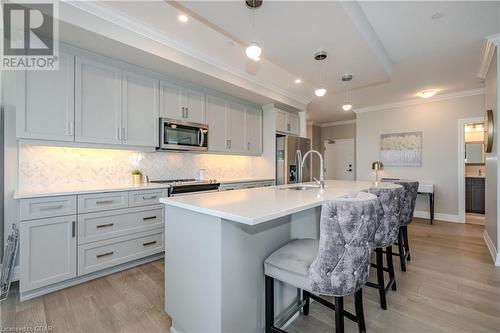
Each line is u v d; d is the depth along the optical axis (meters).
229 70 3.34
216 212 1.26
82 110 2.45
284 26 2.21
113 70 2.67
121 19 2.23
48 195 2.07
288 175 4.52
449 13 2.31
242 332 1.40
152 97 2.99
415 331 1.64
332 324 1.73
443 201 4.86
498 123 2.74
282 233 1.74
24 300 1.98
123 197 2.55
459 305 1.95
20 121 2.12
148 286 2.22
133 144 2.83
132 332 1.63
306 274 1.30
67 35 2.18
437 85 4.27
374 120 5.72
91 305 1.92
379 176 5.62
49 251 2.09
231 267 1.33
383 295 1.90
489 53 3.00
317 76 3.42
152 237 2.78
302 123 5.11
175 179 3.61
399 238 2.56
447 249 3.23
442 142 4.85
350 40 2.45
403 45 2.92
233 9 1.97
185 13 2.18
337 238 1.20
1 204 2.27
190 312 1.48
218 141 3.80
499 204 2.72
